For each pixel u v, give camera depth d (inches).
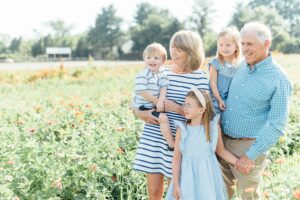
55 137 299.7
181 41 170.2
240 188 175.9
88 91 717.3
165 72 182.5
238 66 177.6
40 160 218.8
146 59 181.9
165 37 3378.4
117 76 987.3
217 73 182.4
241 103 169.0
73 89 772.6
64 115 364.2
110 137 269.1
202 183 167.2
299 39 3065.9
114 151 243.4
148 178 186.7
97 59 3688.5
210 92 183.6
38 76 980.6
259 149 161.3
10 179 190.5
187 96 167.2
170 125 177.8
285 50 2999.5
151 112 180.4
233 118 171.5
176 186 168.4
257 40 159.9
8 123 380.5
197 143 168.6
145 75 181.0
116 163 231.9
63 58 3567.9
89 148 244.4
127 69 1099.3
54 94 686.5
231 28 178.1
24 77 976.9
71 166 225.8
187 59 172.4
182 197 167.6
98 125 323.9
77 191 220.8
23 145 244.4
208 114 167.6
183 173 169.0
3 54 3973.9
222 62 181.3
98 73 1040.8
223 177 186.4
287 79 162.7
